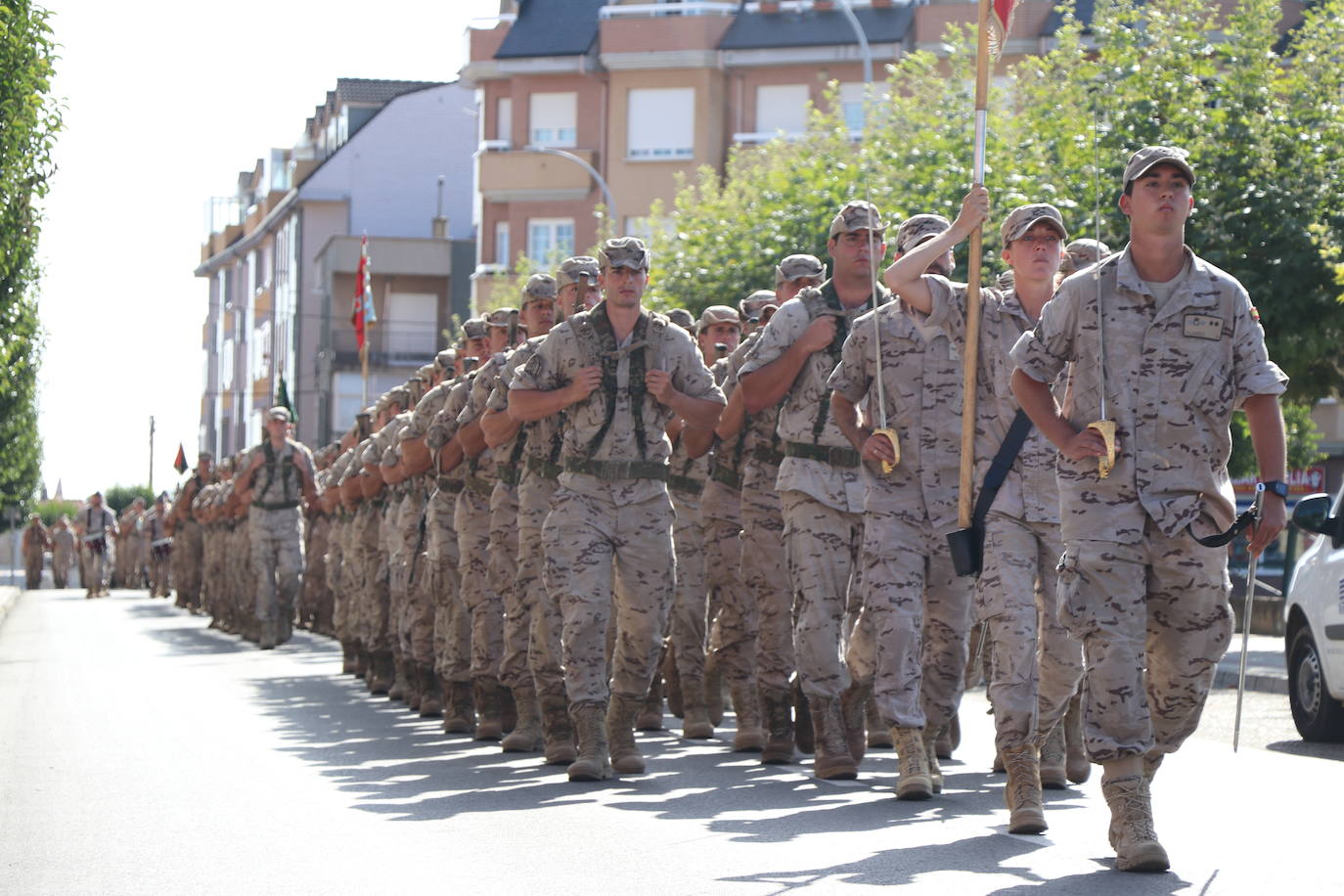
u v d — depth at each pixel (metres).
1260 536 6.97
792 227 29.69
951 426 8.88
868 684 10.12
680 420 12.00
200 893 7.06
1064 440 7.04
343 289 73.38
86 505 52.19
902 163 28.28
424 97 81.00
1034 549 8.27
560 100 54.91
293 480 23.06
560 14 54.94
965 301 8.66
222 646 23.81
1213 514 7.00
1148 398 7.00
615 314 10.11
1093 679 7.06
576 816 8.73
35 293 20.30
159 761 11.10
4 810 9.16
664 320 10.22
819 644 9.79
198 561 34.78
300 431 78.50
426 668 14.11
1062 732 9.53
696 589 12.29
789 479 9.78
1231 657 21.53
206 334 106.44
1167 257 7.05
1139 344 7.02
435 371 15.61
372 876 7.31
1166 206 6.96
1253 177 21.31
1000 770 10.13
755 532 10.62
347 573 18.33
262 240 90.12
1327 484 38.03
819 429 9.76
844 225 9.68
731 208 32.03
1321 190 21.22
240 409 96.00
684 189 35.28
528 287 11.80
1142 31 22.64
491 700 12.36
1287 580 28.98
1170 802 9.03
